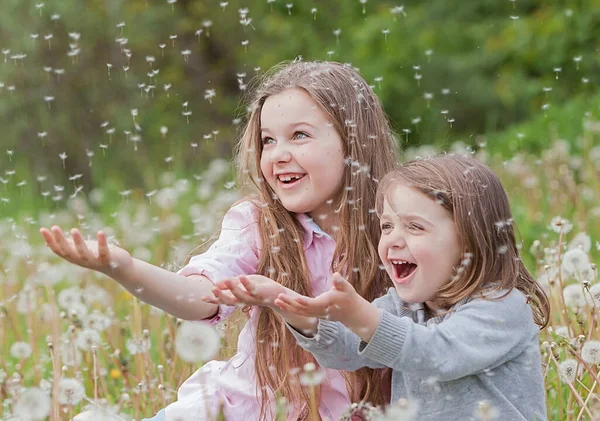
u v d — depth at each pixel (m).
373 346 2.79
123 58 14.83
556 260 4.06
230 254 3.34
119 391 4.09
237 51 16.23
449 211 2.99
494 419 2.91
